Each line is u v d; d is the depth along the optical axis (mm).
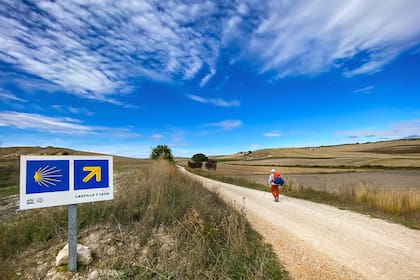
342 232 6379
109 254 3898
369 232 6363
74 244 3430
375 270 4246
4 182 18422
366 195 10367
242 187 17516
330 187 17156
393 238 5887
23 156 3016
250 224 7070
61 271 3391
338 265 4426
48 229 4422
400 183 20547
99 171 3662
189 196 7281
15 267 3451
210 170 45406
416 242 5602
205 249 4195
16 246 3953
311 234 6207
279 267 4277
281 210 9109
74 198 3391
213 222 5434
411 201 8625
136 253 4012
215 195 9586
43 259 3686
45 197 3141
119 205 5453
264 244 5406
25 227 4406
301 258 4719
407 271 4203
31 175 3059
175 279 3400
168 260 3852
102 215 5047
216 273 3555
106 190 3717
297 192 13312
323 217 7988
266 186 17688
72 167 3404
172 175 12484
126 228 4781
